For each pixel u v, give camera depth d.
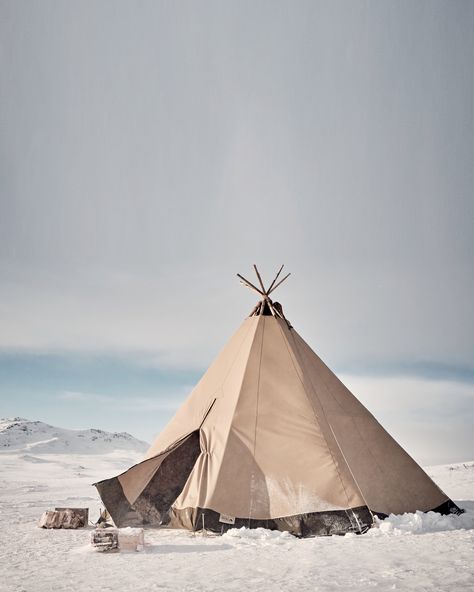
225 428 9.94
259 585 5.26
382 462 9.99
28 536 9.06
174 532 9.12
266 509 9.07
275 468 9.45
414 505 9.68
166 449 9.98
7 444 112.62
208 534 8.92
